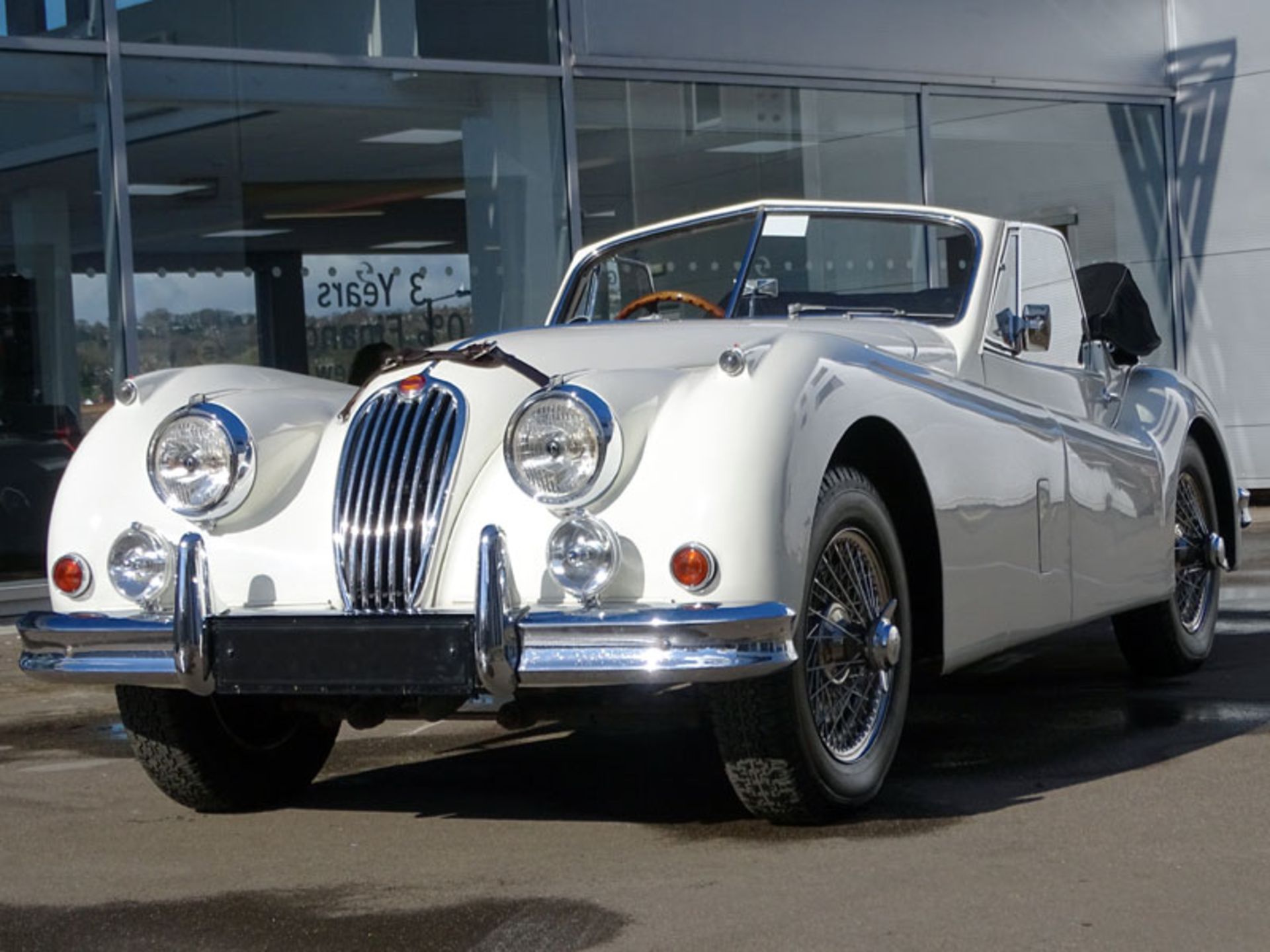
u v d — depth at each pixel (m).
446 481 3.66
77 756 5.05
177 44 8.85
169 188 8.81
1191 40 12.66
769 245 5.08
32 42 8.44
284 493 3.89
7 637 7.89
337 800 4.27
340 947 2.97
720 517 3.40
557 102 10.11
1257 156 12.38
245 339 9.04
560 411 3.48
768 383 3.56
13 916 3.26
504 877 3.41
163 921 3.19
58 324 8.52
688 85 10.63
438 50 9.67
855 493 3.75
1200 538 5.68
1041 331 4.78
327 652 3.61
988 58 11.88
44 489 8.48
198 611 3.71
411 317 9.55
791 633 3.40
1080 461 4.71
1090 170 12.41
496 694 3.47
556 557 3.44
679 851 3.56
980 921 2.94
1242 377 12.53
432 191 9.64
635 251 5.33
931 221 4.92
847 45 11.25
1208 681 5.46
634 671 3.35
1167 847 3.38
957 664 4.10
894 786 4.08
